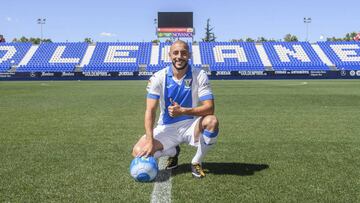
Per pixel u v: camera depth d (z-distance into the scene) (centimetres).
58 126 873
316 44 5266
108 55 5016
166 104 469
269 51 5128
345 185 425
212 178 452
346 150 612
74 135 752
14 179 446
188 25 5138
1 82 3691
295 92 2033
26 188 414
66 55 4984
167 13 5116
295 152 597
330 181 439
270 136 743
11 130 815
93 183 431
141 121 957
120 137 731
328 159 549
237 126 871
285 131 802
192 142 470
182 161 542
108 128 844
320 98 1645
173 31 5150
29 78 4409
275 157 563
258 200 376
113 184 428
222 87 2562
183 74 459
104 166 506
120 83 3353
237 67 4719
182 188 414
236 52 5106
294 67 4741
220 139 710
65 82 3638
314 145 653
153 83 457
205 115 455
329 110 1199
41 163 522
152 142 441
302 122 936
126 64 4806
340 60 4859
